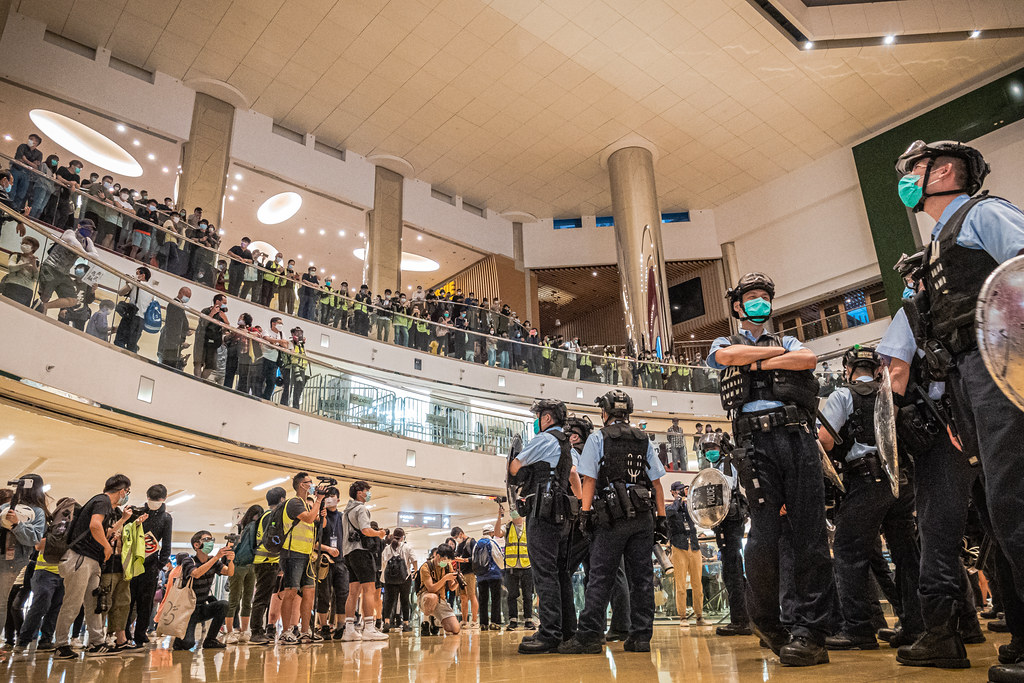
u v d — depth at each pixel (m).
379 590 8.63
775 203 21.48
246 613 6.86
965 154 2.14
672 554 7.06
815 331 19.56
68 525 5.04
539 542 3.91
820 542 2.58
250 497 11.51
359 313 13.86
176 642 5.46
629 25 15.52
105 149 15.95
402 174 20.14
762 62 16.72
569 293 25.20
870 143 19.36
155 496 5.75
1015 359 1.51
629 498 3.61
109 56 15.29
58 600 5.36
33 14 14.27
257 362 8.83
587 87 17.41
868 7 15.80
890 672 2.17
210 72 16.28
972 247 1.95
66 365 6.38
